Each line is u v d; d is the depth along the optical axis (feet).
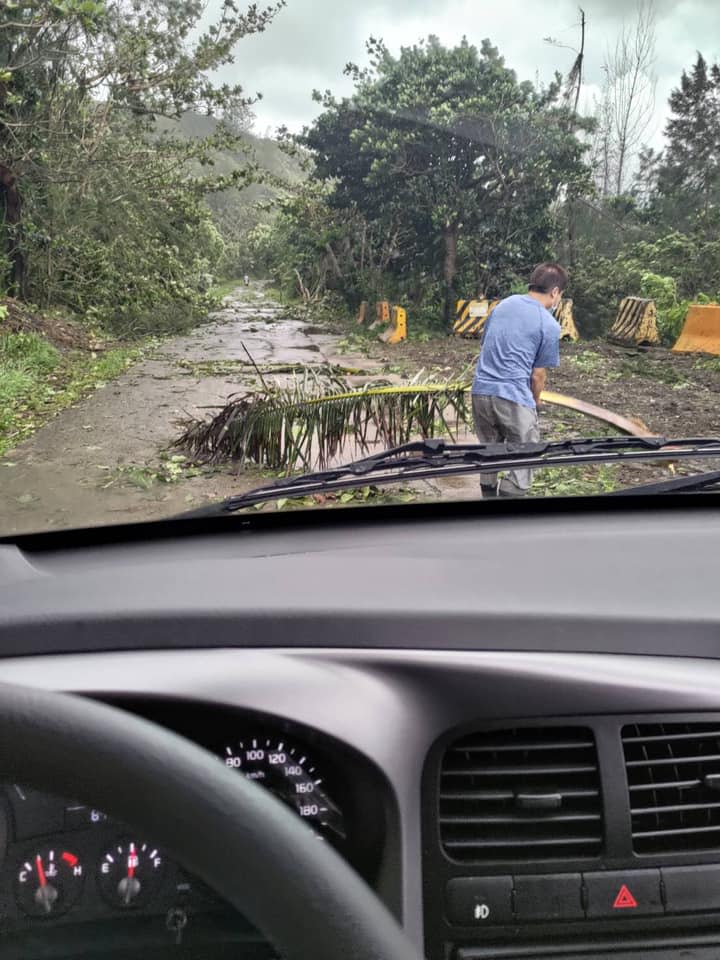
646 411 35.60
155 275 84.69
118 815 2.17
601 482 21.07
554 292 19.47
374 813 4.32
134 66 66.95
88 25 52.42
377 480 8.00
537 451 8.40
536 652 4.72
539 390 19.51
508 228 78.43
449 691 4.52
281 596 4.90
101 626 4.48
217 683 4.21
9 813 3.23
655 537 6.50
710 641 4.82
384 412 23.24
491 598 5.05
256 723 4.24
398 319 72.49
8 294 67.31
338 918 2.10
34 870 3.22
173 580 5.18
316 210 105.50
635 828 4.64
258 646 4.53
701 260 80.18
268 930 2.14
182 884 3.20
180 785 2.16
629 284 77.30
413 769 4.39
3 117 61.36
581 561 5.87
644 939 4.55
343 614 4.64
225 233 308.60
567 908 4.51
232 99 71.92
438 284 82.74
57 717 2.20
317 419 24.03
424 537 6.58
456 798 4.61
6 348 48.73
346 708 4.30
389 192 82.38
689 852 4.60
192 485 23.84
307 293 131.54
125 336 71.82
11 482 24.30
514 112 74.38
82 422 33.32
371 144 77.10
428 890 4.51
